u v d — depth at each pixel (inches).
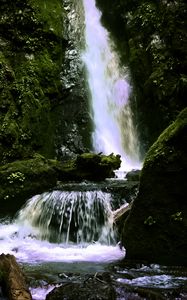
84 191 398.6
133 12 668.7
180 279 264.4
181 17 614.2
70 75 614.9
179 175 299.7
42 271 286.7
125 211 363.9
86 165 463.2
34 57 581.3
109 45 689.6
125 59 666.8
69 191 402.0
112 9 697.0
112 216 380.5
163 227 301.7
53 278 268.7
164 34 620.1
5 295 241.1
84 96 609.9
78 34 650.2
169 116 582.6
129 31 655.8
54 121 579.8
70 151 571.2
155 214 305.0
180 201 300.2
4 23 582.6
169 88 590.2
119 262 308.3
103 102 637.9
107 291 227.1
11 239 387.2
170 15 619.8
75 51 634.8
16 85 537.6
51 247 363.3
